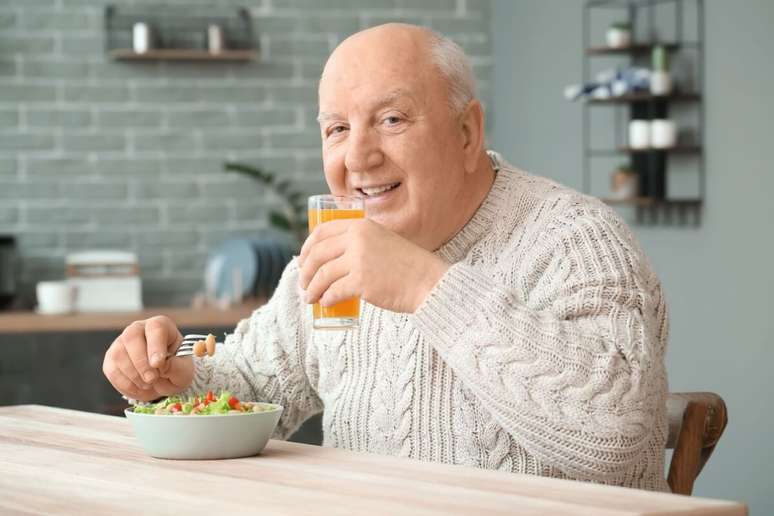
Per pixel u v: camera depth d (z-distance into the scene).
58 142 5.18
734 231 3.94
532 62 5.11
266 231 5.34
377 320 1.99
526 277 1.86
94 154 5.20
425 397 1.92
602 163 4.62
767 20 3.78
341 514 1.25
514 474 1.48
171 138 5.26
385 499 1.32
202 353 1.83
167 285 5.26
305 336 2.17
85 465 1.59
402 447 1.94
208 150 5.29
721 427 1.95
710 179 4.05
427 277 1.59
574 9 4.77
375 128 1.86
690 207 4.15
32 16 5.14
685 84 4.16
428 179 1.87
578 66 4.75
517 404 1.55
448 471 1.51
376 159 1.85
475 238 1.98
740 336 3.92
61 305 4.66
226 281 5.07
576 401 1.55
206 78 5.29
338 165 1.89
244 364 2.18
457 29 5.49
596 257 1.80
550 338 1.56
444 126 1.89
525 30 5.16
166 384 1.98
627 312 1.70
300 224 5.20
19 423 2.01
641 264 1.82
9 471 1.55
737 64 3.91
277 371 2.16
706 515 1.25
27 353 4.50
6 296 4.93
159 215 5.26
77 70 5.18
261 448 1.68
